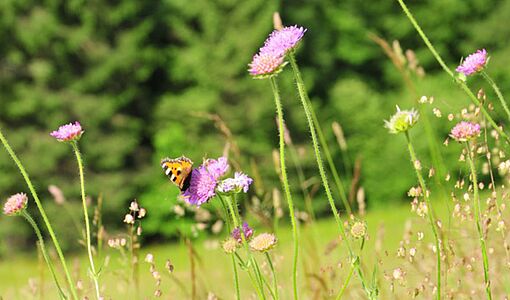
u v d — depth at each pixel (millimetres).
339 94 26953
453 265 3115
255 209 4316
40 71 27359
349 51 29234
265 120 26156
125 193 25891
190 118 26781
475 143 2926
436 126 19688
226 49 27422
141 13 28578
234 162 4555
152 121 28141
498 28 28125
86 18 27891
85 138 26875
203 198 2713
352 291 3553
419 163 2572
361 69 29547
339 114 26750
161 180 26188
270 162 24641
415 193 2898
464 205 2973
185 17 28594
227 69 27281
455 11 28312
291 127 26250
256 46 27516
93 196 25750
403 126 2553
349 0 29203
